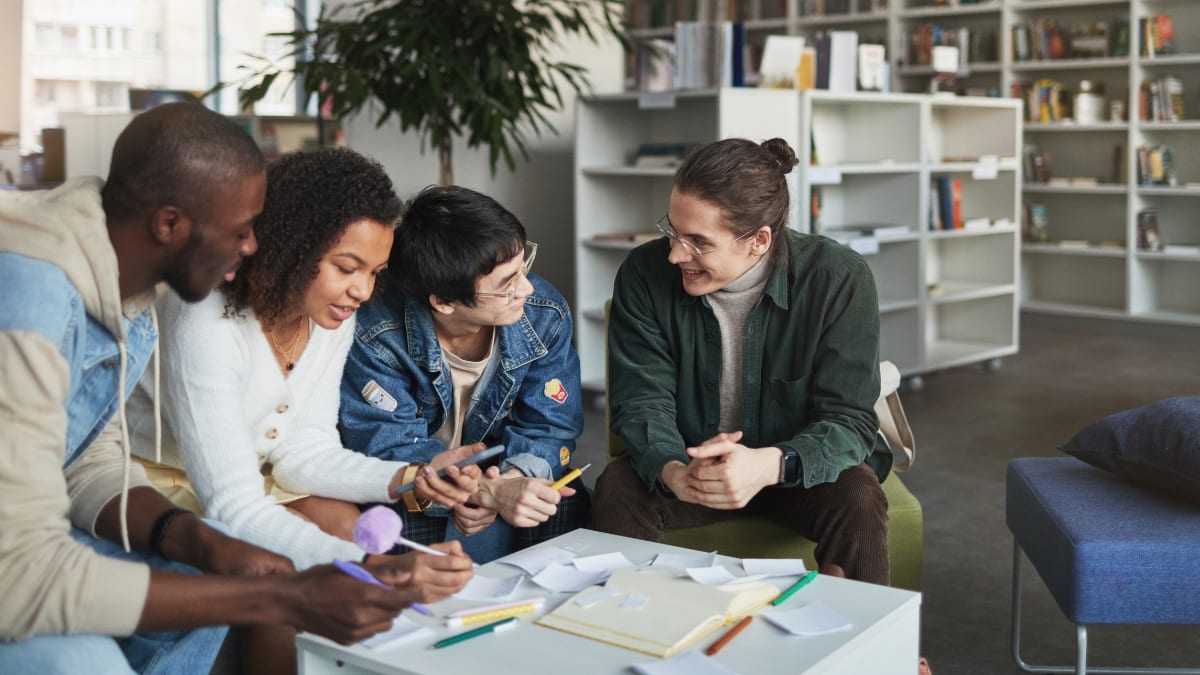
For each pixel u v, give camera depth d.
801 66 4.68
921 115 4.91
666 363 2.24
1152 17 6.45
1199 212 6.68
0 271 1.27
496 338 2.11
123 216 1.35
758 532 2.18
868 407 2.10
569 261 5.98
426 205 1.93
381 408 2.06
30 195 1.37
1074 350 6.12
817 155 4.72
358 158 1.75
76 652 1.30
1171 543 1.92
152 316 1.54
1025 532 2.23
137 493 1.53
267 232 1.69
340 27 4.34
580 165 4.74
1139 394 4.99
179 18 5.21
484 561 2.11
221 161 1.34
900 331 5.12
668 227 2.12
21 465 1.24
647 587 1.50
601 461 3.92
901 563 2.21
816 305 2.12
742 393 2.21
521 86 4.42
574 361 2.23
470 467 1.83
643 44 4.92
